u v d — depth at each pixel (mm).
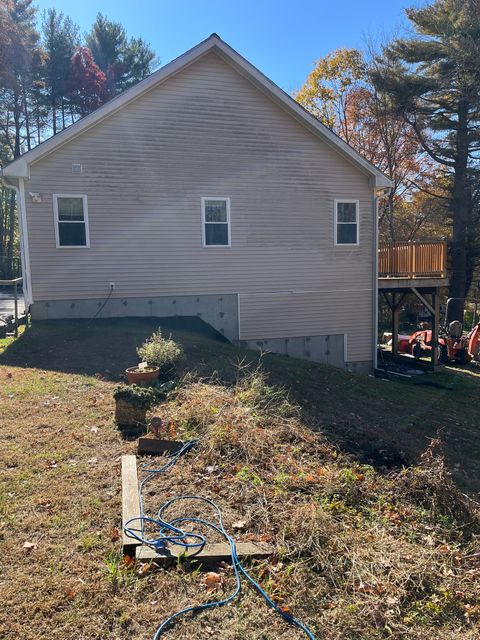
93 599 2877
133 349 9695
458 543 3934
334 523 3742
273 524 3693
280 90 12750
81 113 33438
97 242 11914
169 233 12445
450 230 27484
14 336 10852
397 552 3512
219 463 4688
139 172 12109
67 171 11594
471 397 11828
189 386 7020
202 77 12430
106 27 34781
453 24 21531
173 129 12297
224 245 12953
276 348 13641
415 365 16719
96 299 12000
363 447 5836
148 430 5410
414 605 3086
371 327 14664
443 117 23406
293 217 13539
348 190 14055
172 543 3371
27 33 30031
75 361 8711
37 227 11484
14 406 6246
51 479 4309
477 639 2875
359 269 14391
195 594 2963
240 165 12930
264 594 2949
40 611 2773
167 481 4328
